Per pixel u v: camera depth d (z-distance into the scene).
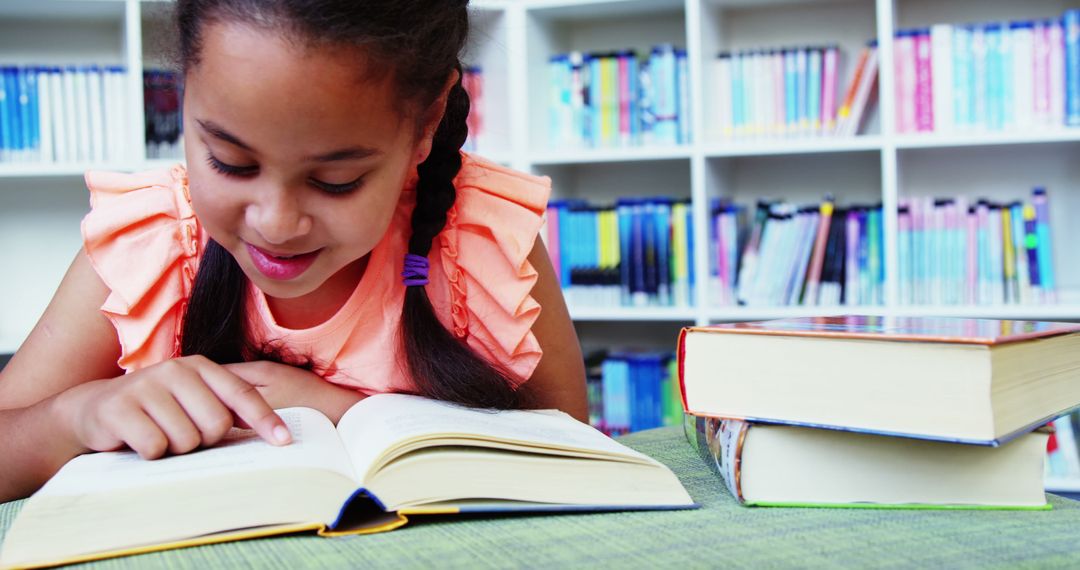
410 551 0.49
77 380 0.84
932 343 0.55
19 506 0.64
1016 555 0.48
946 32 2.26
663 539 0.51
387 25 0.60
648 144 2.49
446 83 0.74
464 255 0.90
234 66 0.55
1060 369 0.64
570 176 2.82
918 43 2.28
